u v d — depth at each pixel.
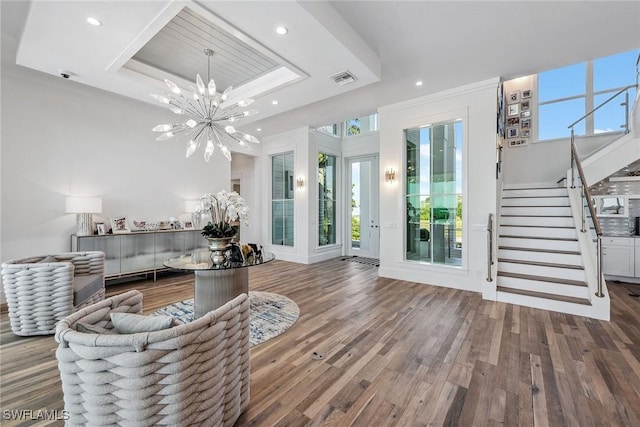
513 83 6.61
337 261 6.87
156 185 5.34
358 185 7.60
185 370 1.26
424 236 4.98
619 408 1.81
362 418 1.72
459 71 3.91
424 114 4.79
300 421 1.70
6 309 3.52
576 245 4.16
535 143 6.33
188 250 5.29
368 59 3.25
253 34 2.63
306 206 6.62
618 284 4.69
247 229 8.10
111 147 4.75
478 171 4.32
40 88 4.02
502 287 4.04
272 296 4.09
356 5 2.62
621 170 5.21
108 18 2.42
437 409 1.81
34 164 3.96
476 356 2.45
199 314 3.13
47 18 2.41
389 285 4.73
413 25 2.90
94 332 1.33
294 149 6.84
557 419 1.72
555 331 2.94
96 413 1.21
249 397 1.83
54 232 4.12
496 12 2.69
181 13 2.75
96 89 4.45
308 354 2.47
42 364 2.29
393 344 2.66
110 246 4.35
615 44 3.21
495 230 4.19
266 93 4.00
